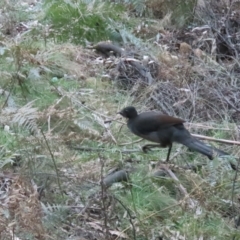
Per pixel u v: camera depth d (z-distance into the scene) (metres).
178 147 10.48
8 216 7.55
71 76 12.84
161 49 14.62
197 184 9.08
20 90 11.71
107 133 10.52
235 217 8.84
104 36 15.19
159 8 16.73
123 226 8.28
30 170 8.70
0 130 10.03
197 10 16.19
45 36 14.16
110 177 9.03
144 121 9.51
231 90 12.94
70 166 9.14
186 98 12.24
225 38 15.32
